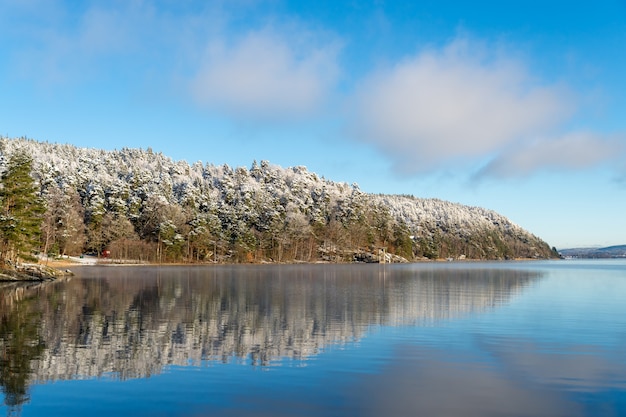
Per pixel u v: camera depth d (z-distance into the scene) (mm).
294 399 13930
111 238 117125
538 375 16531
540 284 59812
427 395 14375
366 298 40344
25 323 26328
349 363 17953
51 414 12773
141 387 14961
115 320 27547
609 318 29141
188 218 130375
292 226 143500
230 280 63188
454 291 48094
